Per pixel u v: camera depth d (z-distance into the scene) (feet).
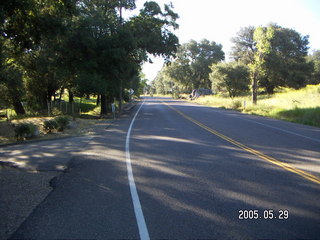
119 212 14.70
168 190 17.97
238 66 149.48
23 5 37.50
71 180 20.34
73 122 54.34
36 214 14.51
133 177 20.86
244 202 15.97
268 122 59.21
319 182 19.36
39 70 83.05
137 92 226.58
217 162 25.21
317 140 36.94
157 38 89.81
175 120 64.23
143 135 41.98
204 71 272.51
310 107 71.97
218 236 12.26
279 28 187.52
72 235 12.34
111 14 85.46
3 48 61.36
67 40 68.64
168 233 12.50
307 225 13.24
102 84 69.97
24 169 23.44
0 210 15.05
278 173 21.65
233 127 50.60
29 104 113.19
